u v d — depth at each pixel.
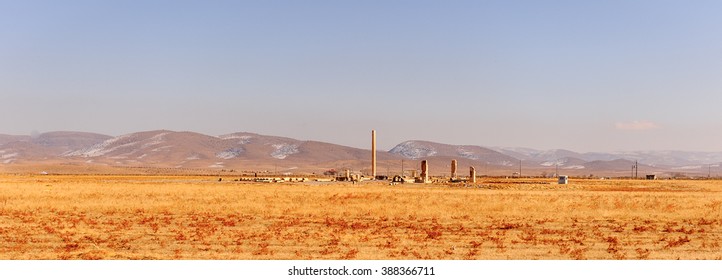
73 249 34.75
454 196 81.62
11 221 47.25
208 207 60.00
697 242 38.31
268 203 66.88
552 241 37.97
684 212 57.09
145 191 91.19
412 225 45.94
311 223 47.31
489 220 49.59
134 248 35.12
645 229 44.19
